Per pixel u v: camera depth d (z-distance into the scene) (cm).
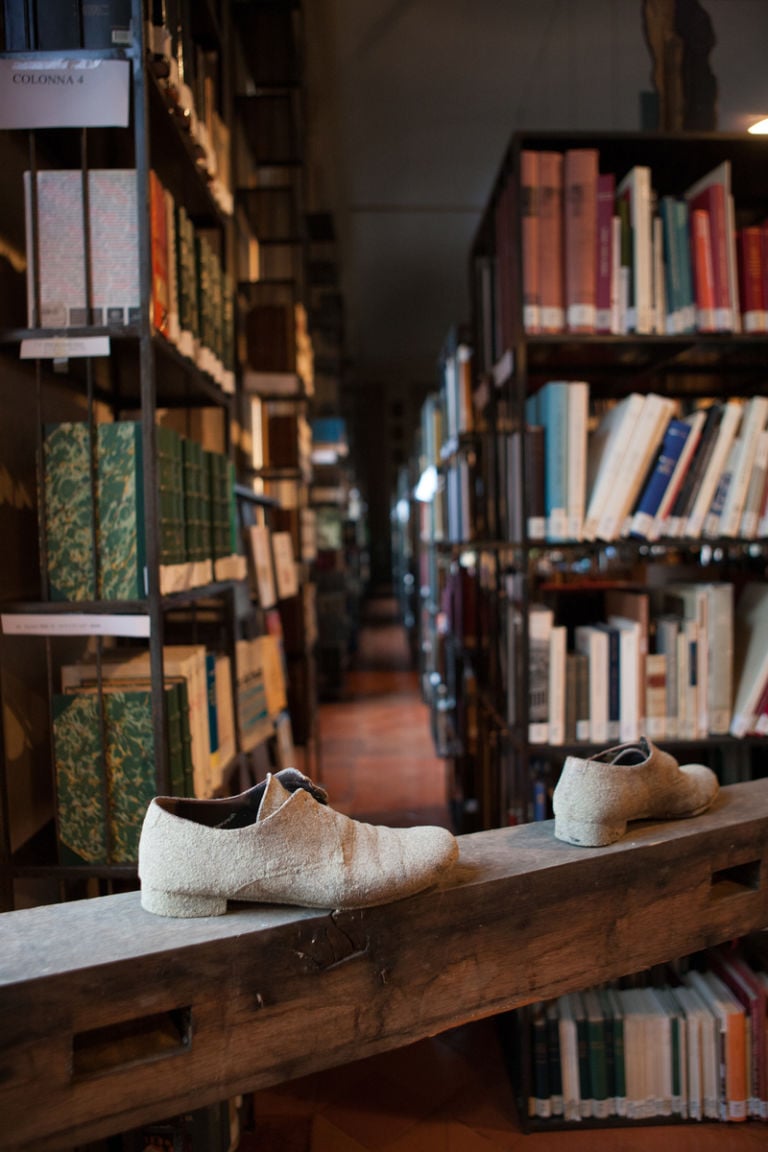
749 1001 163
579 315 174
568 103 579
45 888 151
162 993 77
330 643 588
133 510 127
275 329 338
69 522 128
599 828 102
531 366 213
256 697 203
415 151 655
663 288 177
